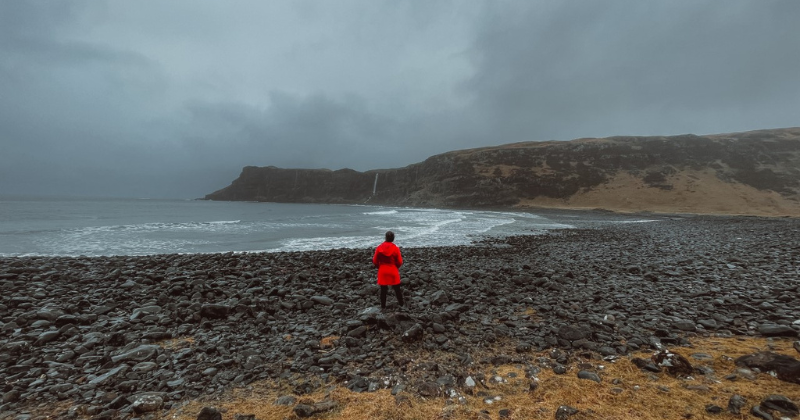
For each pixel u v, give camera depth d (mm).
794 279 11094
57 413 4395
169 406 4496
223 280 12781
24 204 91875
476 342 6504
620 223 55438
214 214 69688
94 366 5934
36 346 6758
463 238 31812
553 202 123562
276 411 4277
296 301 9703
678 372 4785
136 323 8203
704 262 15656
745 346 5754
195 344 6887
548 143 167125
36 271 14500
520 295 10383
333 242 28125
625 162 131500
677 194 106062
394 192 188250
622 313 8070
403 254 20922
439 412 4090
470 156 157875
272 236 32031
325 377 5215
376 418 4008
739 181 108938
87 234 30719
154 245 25312
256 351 6355
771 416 3551
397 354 5992
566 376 4910
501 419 3891
